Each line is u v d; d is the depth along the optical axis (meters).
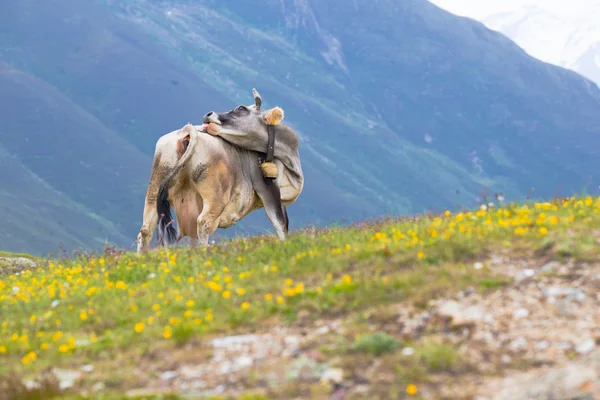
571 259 14.37
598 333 12.10
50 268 23.09
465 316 12.95
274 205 26.16
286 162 26.64
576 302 13.04
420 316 13.16
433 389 11.12
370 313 13.49
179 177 24.30
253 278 16.27
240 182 25.52
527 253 14.94
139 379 12.41
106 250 23.77
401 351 12.12
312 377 11.73
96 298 17.05
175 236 23.61
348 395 11.14
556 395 10.47
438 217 19.28
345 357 12.15
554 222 15.98
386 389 11.19
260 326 13.88
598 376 10.61
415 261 15.31
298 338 13.11
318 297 14.35
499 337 12.38
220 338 13.58
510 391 10.88
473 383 11.24
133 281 18.52
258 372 12.03
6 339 15.07
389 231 18.28
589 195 19.34
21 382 12.38
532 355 11.84
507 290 13.66
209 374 12.25
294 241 19.72
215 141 24.83
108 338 14.34
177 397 11.41
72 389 12.23
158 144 24.62
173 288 16.62
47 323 15.81
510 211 17.97
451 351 11.92
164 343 13.65
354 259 16.20
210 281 16.48
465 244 15.59
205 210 24.42
